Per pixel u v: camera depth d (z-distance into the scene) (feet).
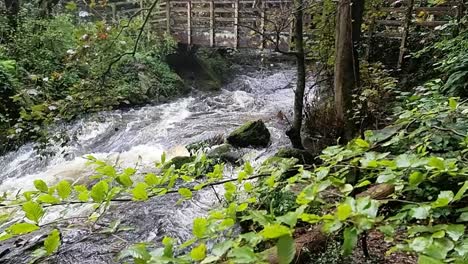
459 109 7.32
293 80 41.88
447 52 19.08
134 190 4.43
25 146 21.15
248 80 43.80
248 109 33.53
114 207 14.92
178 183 15.97
